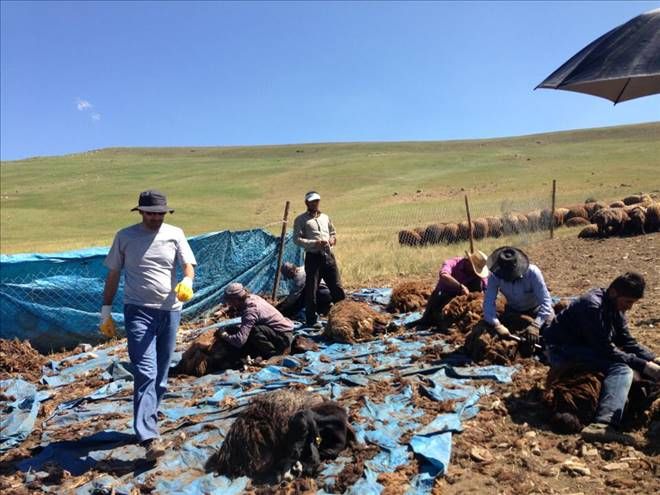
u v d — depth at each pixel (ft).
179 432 17.08
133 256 16.30
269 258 38.68
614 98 15.87
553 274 39.52
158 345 16.76
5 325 29.91
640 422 15.58
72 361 27.32
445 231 65.92
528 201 110.01
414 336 25.07
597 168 192.34
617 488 13.00
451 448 14.87
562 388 15.96
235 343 23.04
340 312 25.80
